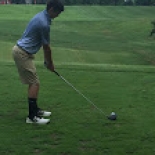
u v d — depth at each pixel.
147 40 22.94
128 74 7.82
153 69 8.42
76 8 40.06
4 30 21.70
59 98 5.82
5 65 8.19
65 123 4.70
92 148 3.97
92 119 4.89
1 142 4.05
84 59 14.63
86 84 6.82
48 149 3.91
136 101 5.82
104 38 22.53
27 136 4.24
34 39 4.47
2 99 5.68
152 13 41.28
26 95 5.95
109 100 5.83
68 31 24.66
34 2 49.06
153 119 4.95
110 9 41.91
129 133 4.43
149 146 4.06
